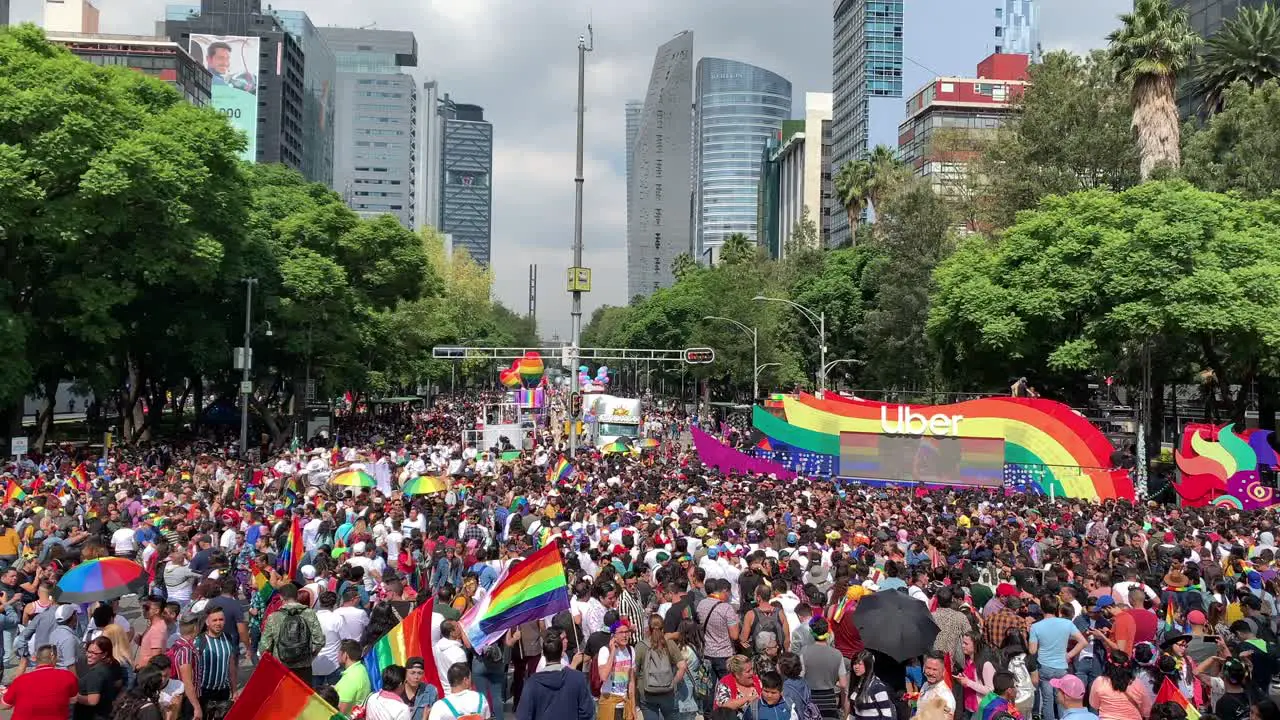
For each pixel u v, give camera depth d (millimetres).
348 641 10000
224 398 60031
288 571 16531
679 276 145375
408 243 59344
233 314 51562
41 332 40750
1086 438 34219
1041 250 42438
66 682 8961
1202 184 46250
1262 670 10578
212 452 40250
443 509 20875
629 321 131250
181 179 39281
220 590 11805
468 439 52719
